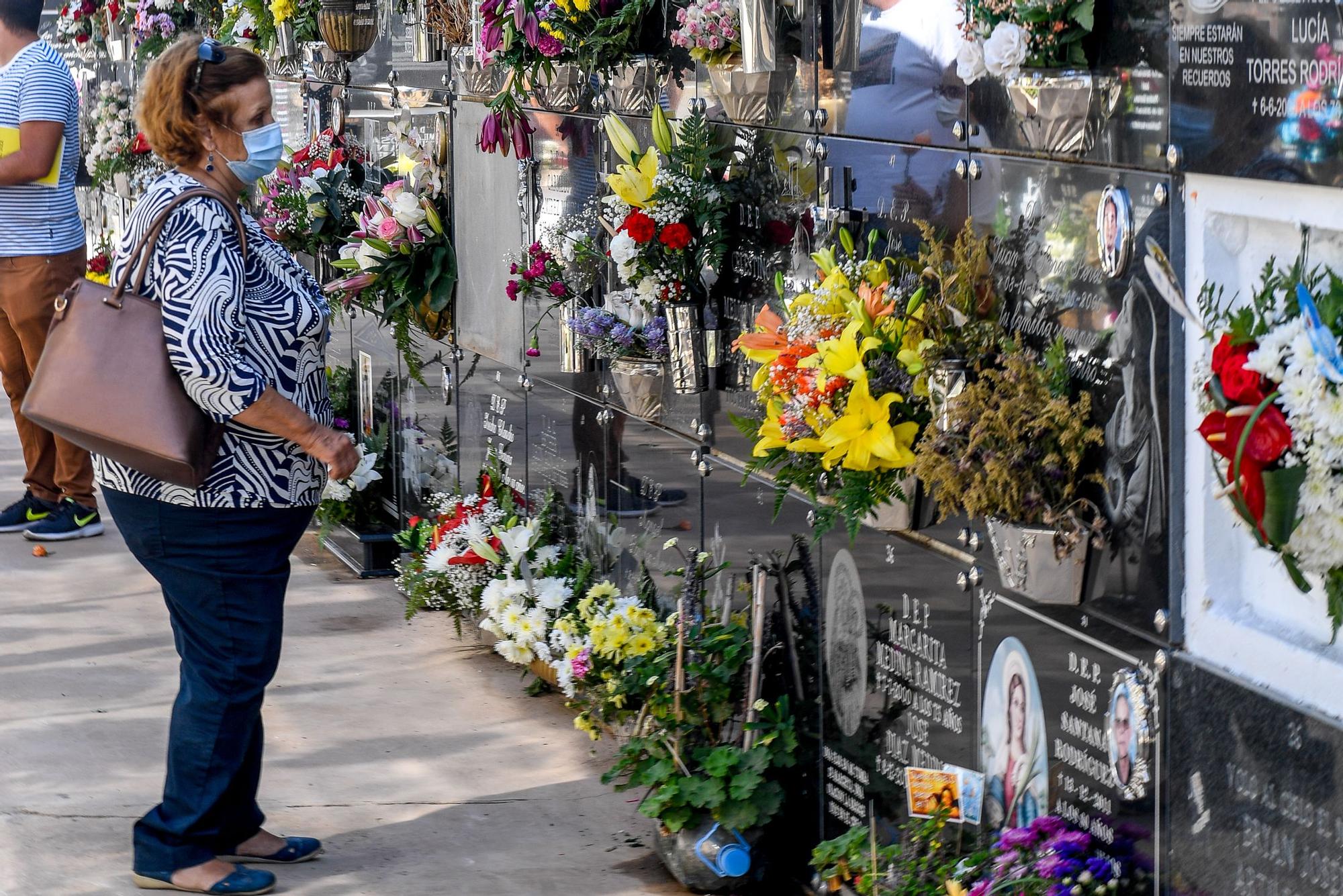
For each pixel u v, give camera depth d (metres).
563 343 5.07
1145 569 2.72
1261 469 2.17
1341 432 2.08
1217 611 2.58
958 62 2.96
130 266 3.61
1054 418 2.84
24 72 6.80
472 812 4.48
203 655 3.87
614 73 4.73
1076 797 2.96
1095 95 2.75
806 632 4.02
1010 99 2.95
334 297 6.31
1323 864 2.34
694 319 4.24
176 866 3.92
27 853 4.15
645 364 4.57
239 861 4.10
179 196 3.62
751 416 4.13
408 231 6.16
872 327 3.21
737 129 4.10
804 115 3.78
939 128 3.25
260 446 3.76
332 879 4.05
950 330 3.18
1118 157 2.71
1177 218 2.58
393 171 6.59
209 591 3.80
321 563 7.15
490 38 4.96
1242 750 2.51
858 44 3.53
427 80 6.27
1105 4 2.71
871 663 3.71
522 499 5.78
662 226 4.15
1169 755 2.69
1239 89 2.40
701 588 4.35
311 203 6.77
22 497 7.91
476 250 5.98
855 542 3.75
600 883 4.05
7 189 6.88
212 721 3.87
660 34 4.46
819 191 3.73
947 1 3.18
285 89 8.12
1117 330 2.75
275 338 3.75
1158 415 2.66
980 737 3.29
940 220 3.27
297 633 6.10
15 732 5.02
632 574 4.95
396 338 6.38
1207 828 2.60
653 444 4.73
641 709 4.23
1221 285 2.51
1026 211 2.99
